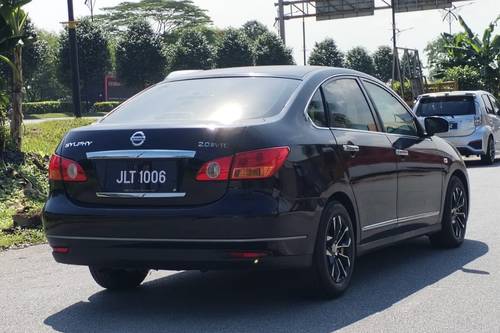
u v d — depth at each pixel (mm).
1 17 13805
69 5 23828
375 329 4789
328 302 5496
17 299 5867
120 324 5059
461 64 41062
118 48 65312
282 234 4871
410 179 6613
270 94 5516
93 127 5324
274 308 5359
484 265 6766
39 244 8492
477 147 18266
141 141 5031
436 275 6387
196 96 5672
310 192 5109
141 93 6039
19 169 12398
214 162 4859
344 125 5871
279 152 4949
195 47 69875
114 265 5086
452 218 7551
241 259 4793
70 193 5230
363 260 7133
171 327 4938
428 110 18719
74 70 24094
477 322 4926
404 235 6605
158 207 4934
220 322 5027
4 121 13594
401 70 39750
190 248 4820
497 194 12086
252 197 4812
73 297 5906
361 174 5777
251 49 68375
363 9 41812
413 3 40938
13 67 13711
